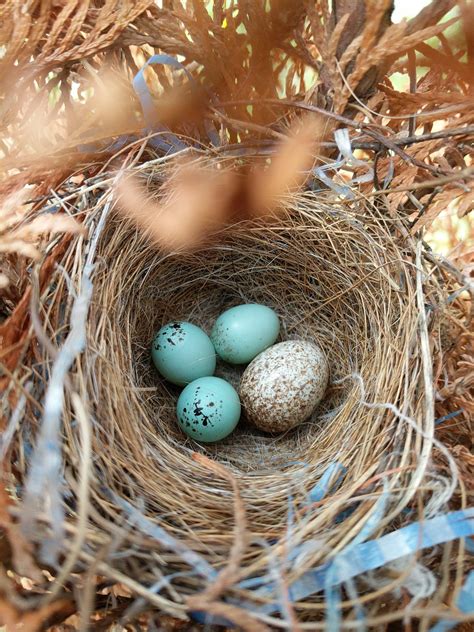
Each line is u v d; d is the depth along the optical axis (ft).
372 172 0.29
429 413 0.23
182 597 0.19
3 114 0.26
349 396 0.31
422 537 0.19
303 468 0.29
